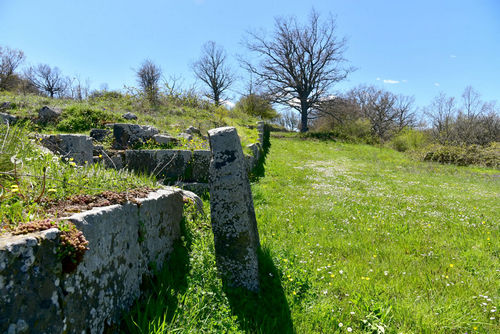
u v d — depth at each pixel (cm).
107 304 224
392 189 1084
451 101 3538
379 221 651
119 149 802
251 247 338
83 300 199
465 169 1919
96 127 995
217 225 339
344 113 3625
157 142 854
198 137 1086
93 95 1617
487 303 334
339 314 312
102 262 226
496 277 404
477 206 855
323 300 330
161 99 1745
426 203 862
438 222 663
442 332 290
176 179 773
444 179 1451
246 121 2653
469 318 308
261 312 304
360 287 362
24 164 317
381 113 4766
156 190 385
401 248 505
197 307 283
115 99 1570
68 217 215
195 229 442
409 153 2452
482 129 3478
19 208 218
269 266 388
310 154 2098
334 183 1134
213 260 362
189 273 336
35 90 3466
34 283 166
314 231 571
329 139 3005
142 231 295
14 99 1141
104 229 234
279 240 507
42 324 165
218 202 339
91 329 202
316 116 4125
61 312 178
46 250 178
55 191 271
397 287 367
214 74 4697
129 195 305
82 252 194
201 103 1964
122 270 252
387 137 4256
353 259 452
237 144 355
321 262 431
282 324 292
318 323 301
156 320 249
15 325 152
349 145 2780
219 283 330
